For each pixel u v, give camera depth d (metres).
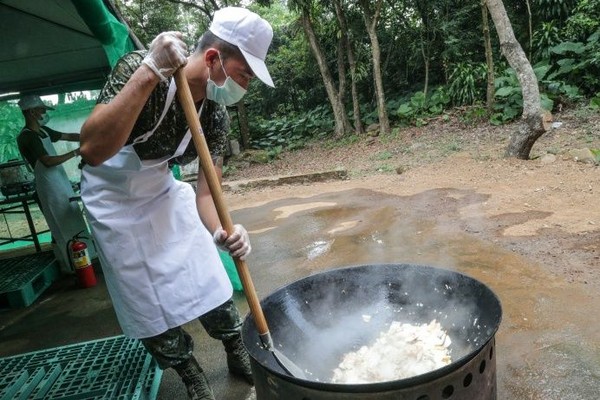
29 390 2.14
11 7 3.04
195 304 1.91
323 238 4.30
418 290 1.73
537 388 1.95
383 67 12.45
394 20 11.82
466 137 8.23
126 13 13.17
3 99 4.97
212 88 1.55
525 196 4.60
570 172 5.19
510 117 8.43
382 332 1.75
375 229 4.33
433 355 1.52
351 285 1.78
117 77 1.52
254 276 3.61
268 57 15.36
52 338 3.09
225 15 1.51
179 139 1.74
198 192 1.93
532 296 2.69
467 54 10.93
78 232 4.32
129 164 1.72
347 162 8.72
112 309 3.43
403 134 9.83
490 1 5.98
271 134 13.34
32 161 4.07
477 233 3.82
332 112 13.64
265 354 1.44
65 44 3.77
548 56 9.34
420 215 4.54
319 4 11.62
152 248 1.83
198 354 2.58
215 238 1.42
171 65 1.31
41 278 4.08
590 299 2.58
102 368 2.31
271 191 7.03
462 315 1.60
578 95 8.59
